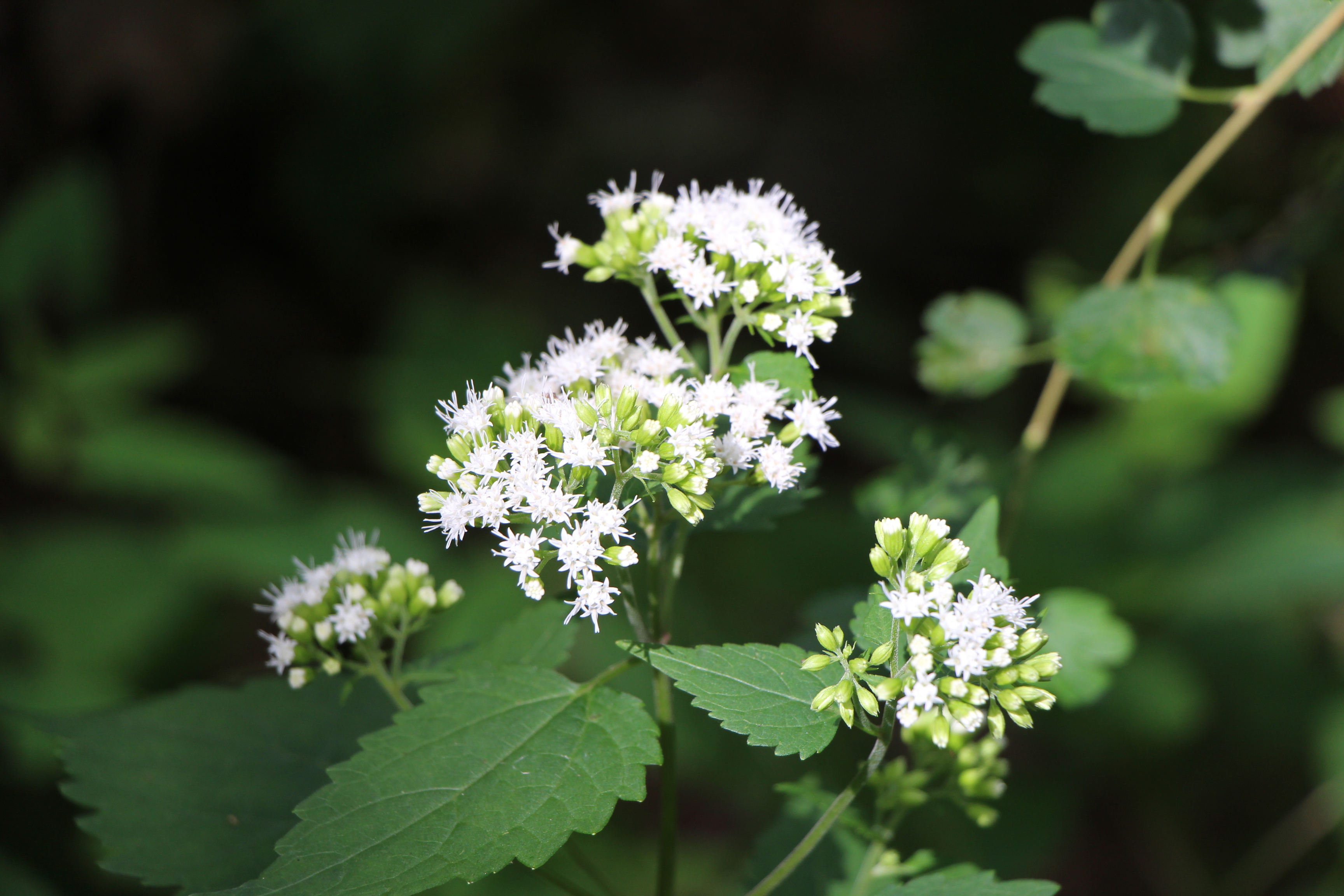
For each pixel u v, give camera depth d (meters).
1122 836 0.66
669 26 1.05
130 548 0.66
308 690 0.41
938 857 0.40
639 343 0.38
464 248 1.00
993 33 0.91
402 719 0.35
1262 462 0.69
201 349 0.93
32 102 0.88
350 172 0.95
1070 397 0.82
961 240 0.94
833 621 0.42
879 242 0.94
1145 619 0.65
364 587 0.38
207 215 0.96
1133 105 0.42
